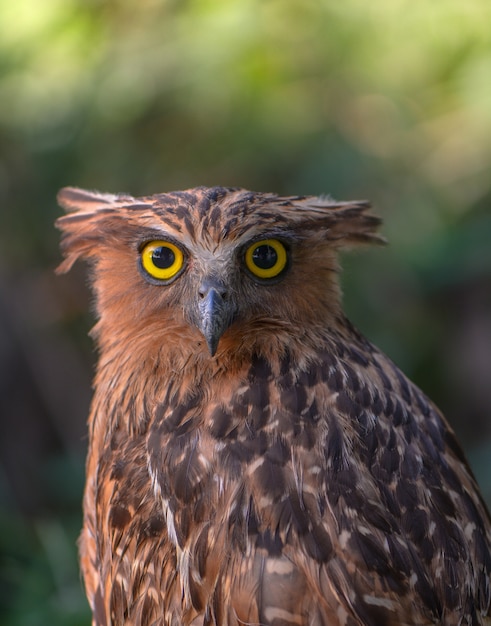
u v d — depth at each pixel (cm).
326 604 740
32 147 1638
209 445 793
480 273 1755
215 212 848
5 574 1282
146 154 1641
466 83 1633
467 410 1842
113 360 905
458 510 809
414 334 1789
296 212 864
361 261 1678
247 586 748
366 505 767
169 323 862
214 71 1560
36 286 1789
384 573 749
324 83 1633
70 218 929
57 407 1812
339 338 878
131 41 1596
